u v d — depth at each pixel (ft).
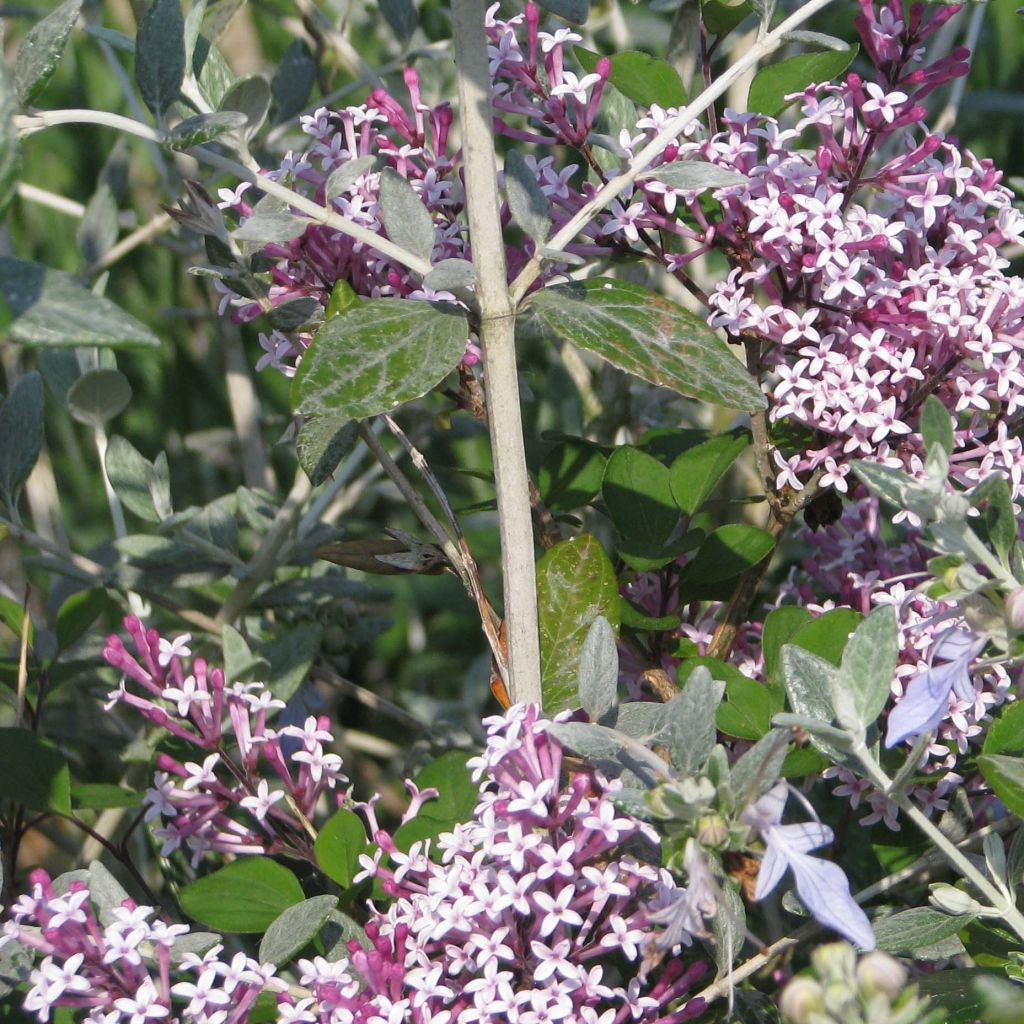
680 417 2.62
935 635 1.90
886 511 2.10
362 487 2.63
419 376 1.80
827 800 2.22
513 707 1.80
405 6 2.43
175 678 1.95
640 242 1.98
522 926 1.83
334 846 1.91
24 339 1.65
